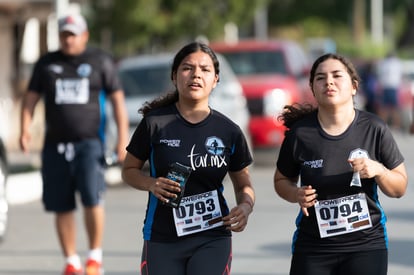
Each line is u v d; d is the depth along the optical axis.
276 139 39.91
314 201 13.31
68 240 21.22
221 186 13.95
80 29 21.33
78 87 21.20
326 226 13.46
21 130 21.80
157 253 13.69
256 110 40.06
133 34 62.66
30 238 26.30
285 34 133.38
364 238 13.45
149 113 13.90
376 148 13.51
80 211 30.80
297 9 132.75
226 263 13.66
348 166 13.38
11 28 48.72
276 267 21.66
